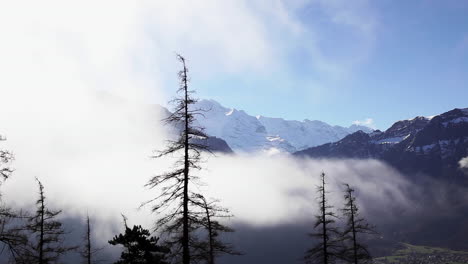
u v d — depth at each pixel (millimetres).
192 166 17766
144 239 23062
